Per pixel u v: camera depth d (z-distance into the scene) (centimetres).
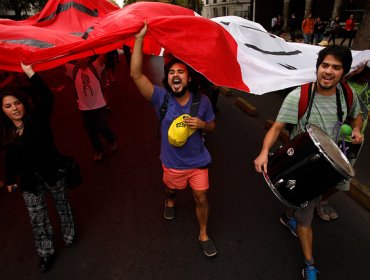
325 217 292
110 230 290
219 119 581
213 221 299
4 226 303
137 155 442
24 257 264
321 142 177
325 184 177
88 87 376
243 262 250
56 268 250
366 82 268
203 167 234
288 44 329
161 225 295
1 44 203
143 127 552
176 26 206
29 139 211
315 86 194
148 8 254
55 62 241
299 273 238
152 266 249
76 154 456
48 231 246
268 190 348
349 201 324
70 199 340
